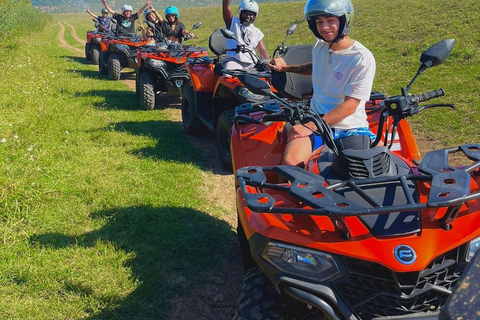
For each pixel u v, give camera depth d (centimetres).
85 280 375
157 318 347
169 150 695
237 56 725
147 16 1168
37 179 534
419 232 256
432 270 248
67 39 3391
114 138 731
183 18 3894
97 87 1226
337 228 255
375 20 1748
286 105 316
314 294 248
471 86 901
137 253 417
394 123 323
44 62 1622
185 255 422
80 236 439
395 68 1118
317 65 362
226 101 689
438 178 265
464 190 248
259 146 409
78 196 524
